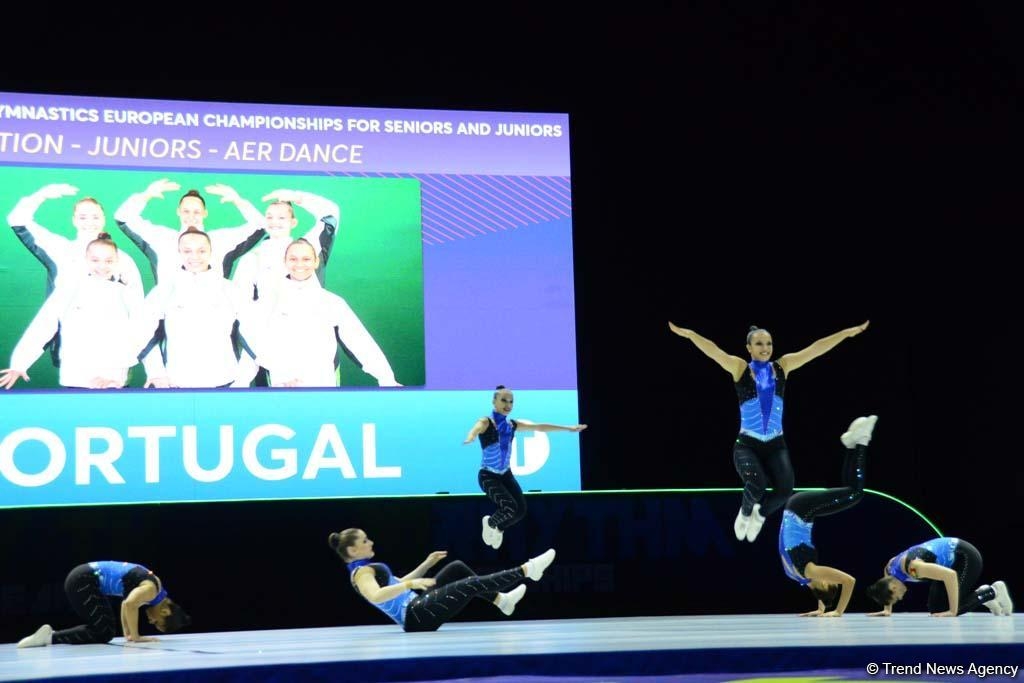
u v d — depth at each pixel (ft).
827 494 24.22
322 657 17.28
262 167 30.09
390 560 28.14
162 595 22.67
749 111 33.50
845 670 16.87
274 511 27.99
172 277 29.25
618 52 33.09
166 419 28.78
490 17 32.50
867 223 33.71
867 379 33.60
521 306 30.83
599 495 28.91
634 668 16.96
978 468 32.89
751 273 33.50
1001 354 32.86
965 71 33.22
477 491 30.07
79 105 29.17
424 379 30.14
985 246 33.17
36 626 26.18
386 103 32.12
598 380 32.99
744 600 29.07
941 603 24.88
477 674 16.83
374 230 30.42
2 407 27.89
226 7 31.22
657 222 33.32
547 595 28.40
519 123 31.50
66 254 28.68
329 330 29.86
